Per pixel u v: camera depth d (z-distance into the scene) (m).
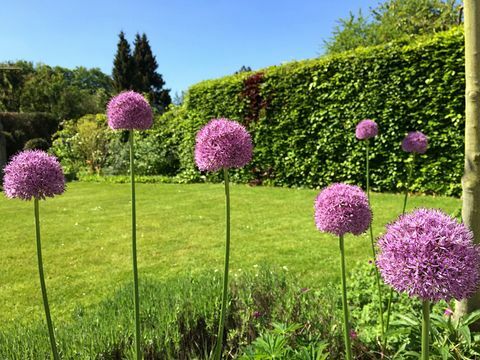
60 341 2.08
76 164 15.20
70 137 16.16
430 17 11.84
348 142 8.19
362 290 3.02
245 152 1.79
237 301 2.69
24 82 33.34
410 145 2.98
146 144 13.09
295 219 6.27
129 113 2.02
